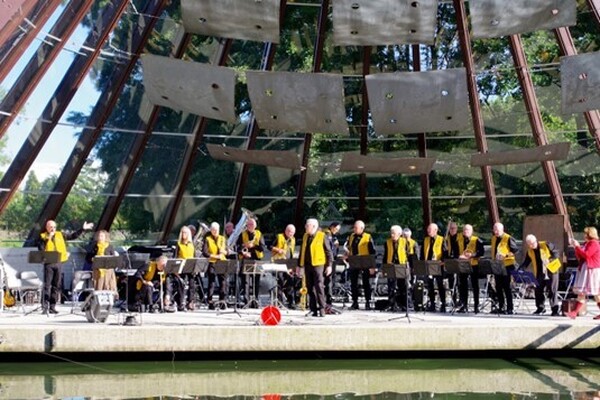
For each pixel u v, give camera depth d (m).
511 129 21.95
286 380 12.62
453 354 14.20
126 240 22.08
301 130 18.20
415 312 17.03
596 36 19.91
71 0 17.70
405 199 23.28
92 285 17.67
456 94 16.89
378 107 17.39
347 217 23.55
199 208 22.88
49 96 18.89
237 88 21.72
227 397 11.57
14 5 16.28
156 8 19.30
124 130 20.69
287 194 23.16
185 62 16.30
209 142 22.27
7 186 19.14
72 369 13.14
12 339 13.21
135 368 13.23
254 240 17.89
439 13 20.92
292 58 21.67
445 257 17.34
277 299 18.12
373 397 11.60
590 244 15.48
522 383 12.38
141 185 21.81
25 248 20.09
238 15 16.06
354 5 15.72
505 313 16.62
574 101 16.91
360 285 19.95
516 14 15.91
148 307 17.20
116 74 19.78
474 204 22.92
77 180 20.78
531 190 22.30
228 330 13.50
